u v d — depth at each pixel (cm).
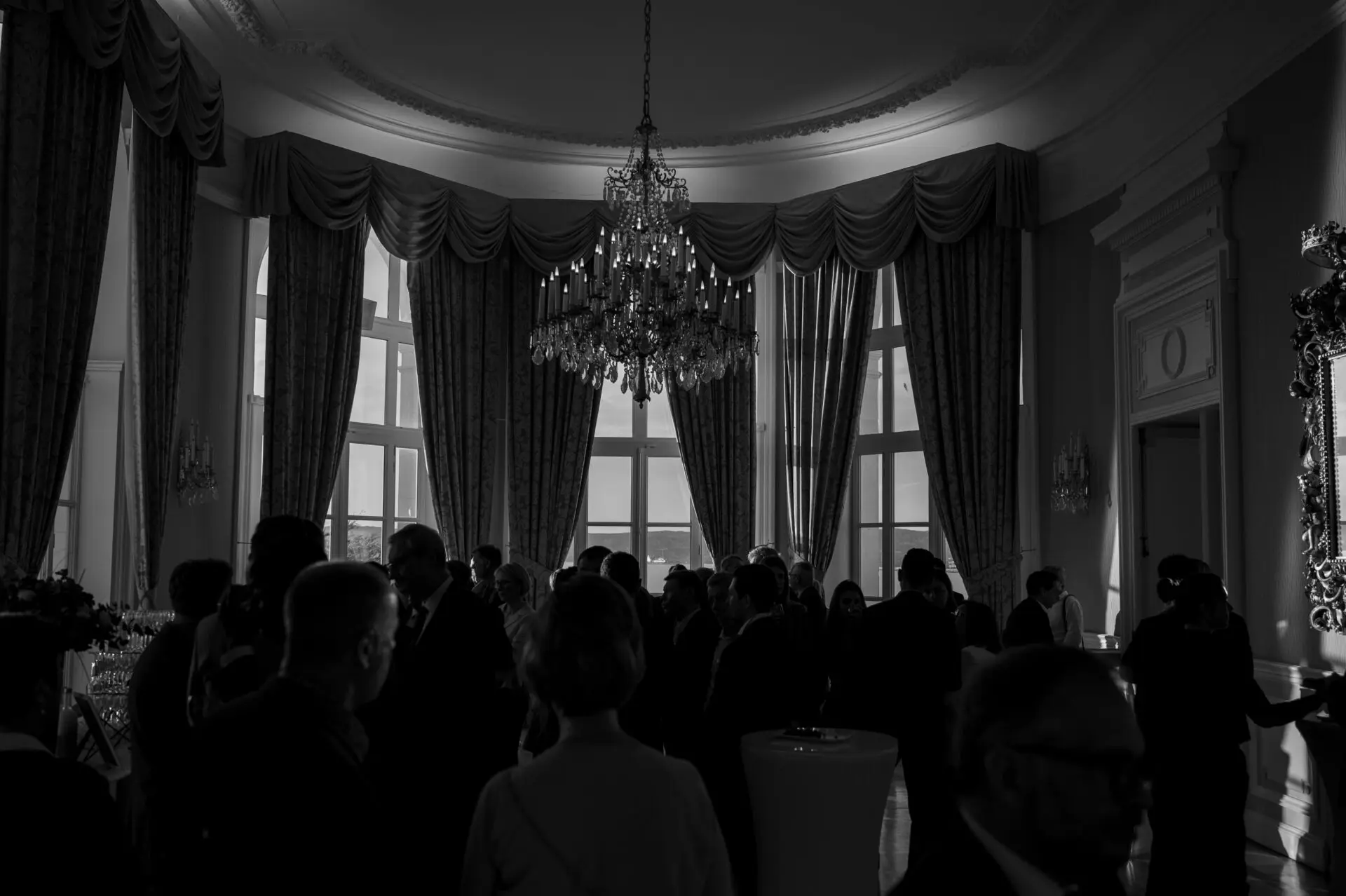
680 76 892
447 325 1032
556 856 180
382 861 167
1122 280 833
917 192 971
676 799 189
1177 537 811
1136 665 447
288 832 161
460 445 1038
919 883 112
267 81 895
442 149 1041
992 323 954
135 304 725
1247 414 661
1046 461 938
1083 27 780
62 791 190
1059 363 929
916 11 778
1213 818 426
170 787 302
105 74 648
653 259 704
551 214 1070
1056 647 113
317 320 943
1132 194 792
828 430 1046
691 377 710
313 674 179
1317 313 559
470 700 351
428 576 379
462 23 802
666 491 1150
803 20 793
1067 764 105
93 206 641
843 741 419
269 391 914
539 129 1005
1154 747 435
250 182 923
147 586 743
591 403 1077
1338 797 430
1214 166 676
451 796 339
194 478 844
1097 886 110
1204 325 705
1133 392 810
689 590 556
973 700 114
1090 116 878
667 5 771
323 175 936
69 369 623
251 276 938
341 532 1031
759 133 1003
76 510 777
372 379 1080
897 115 959
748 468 1068
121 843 196
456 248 1021
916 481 1066
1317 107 598
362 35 823
